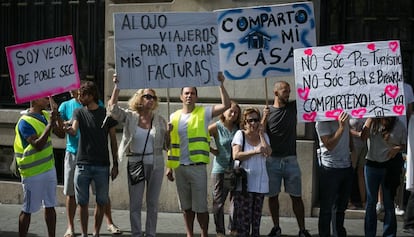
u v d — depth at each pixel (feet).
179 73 28.66
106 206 32.30
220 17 29.35
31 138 27.63
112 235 32.12
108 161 29.96
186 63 28.66
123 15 28.27
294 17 29.43
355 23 35.83
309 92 28.35
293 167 31.04
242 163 28.66
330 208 29.17
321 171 29.22
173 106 36.01
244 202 28.58
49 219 28.50
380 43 28.02
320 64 28.30
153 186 29.43
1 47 40.45
